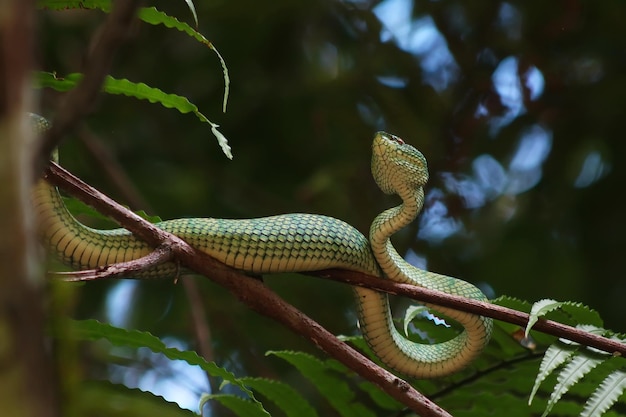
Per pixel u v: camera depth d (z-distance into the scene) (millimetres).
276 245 5109
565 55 10758
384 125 10531
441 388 5516
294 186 10664
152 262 4215
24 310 1374
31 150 1524
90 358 7844
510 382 5348
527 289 9977
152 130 10602
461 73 10852
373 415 5289
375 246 5418
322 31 10812
